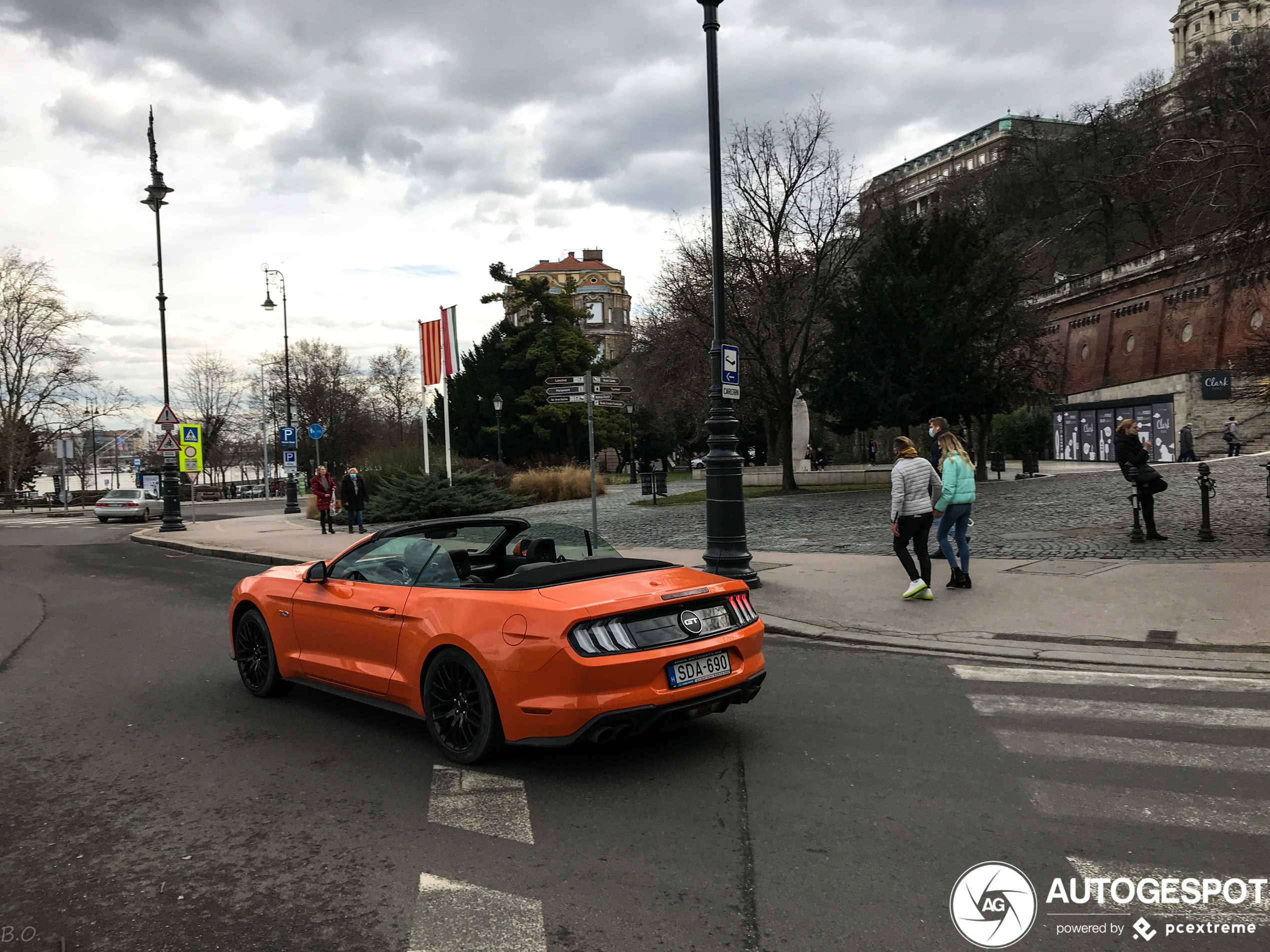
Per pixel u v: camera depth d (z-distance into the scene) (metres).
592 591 4.70
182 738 5.54
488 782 4.56
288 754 5.16
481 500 26.06
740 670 4.90
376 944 2.98
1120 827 3.83
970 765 4.66
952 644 7.57
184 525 26.00
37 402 53.59
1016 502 18.64
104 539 24.75
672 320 34.28
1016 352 29.98
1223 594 8.37
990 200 66.06
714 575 5.35
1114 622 7.82
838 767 4.68
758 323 27.08
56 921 3.19
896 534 9.19
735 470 10.09
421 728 5.67
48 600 12.28
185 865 3.65
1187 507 15.55
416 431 72.12
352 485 23.12
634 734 4.50
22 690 7.00
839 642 7.98
